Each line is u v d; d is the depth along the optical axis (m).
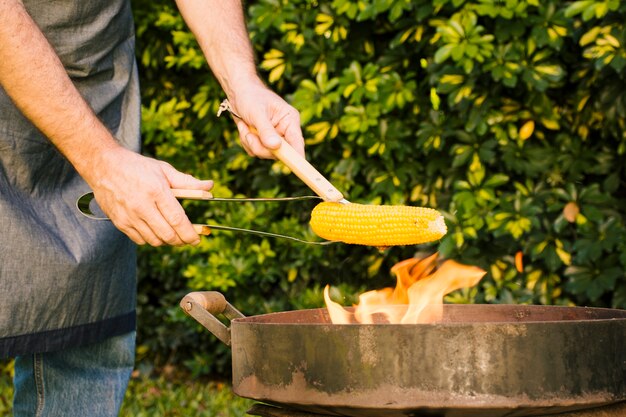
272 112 1.83
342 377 1.33
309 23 3.39
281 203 3.79
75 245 1.89
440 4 2.96
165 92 4.18
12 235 1.78
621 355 1.39
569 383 1.33
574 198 3.06
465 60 2.90
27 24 1.54
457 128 3.18
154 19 3.98
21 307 1.80
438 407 1.30
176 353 4.32
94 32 1.94
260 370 1.44
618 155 3.10
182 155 4.01
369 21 3.38
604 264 3.08
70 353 2.04
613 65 2.76
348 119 3.22
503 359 1.30
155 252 4.05
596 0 2.76
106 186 1.57
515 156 3.12
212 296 1.71
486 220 3.07
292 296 3.80
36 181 1.88
